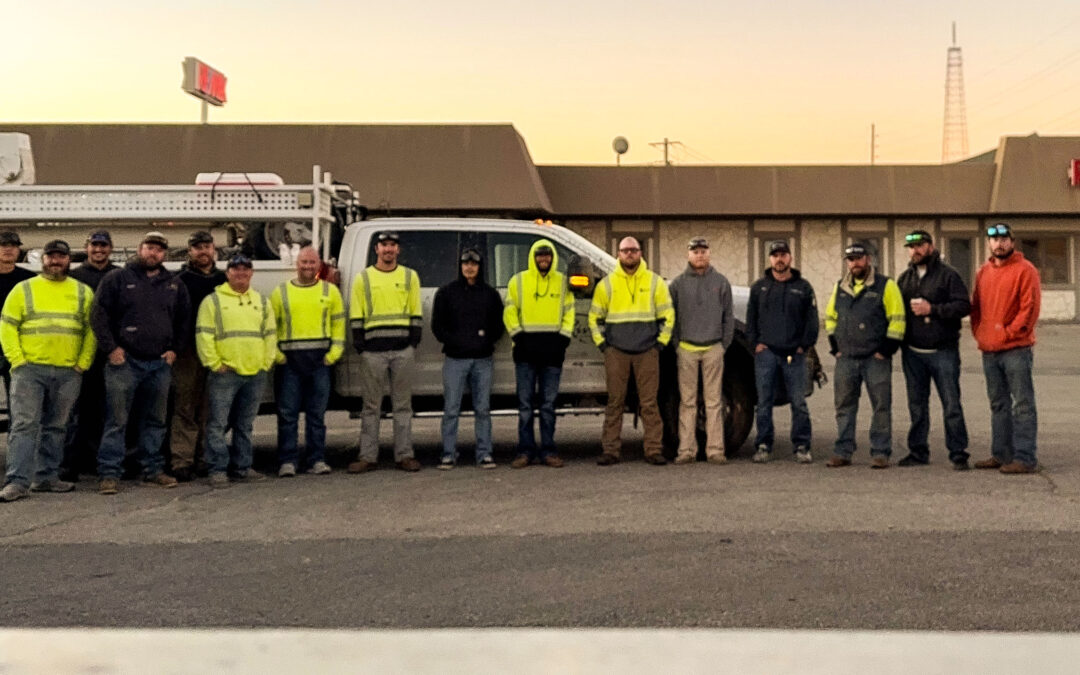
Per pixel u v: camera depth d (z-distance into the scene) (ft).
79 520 26.53
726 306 33.76
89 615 18.65
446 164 105.29
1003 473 31.12
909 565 21.04
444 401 33.76
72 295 30.78
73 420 33.12
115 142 103.76
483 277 35.12
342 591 19.93
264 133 105.50
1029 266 30.89
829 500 27.35
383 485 30.86
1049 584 19.75
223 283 32.55
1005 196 111.75
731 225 115.03
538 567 21.30
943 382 32.09
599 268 35.04
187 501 29.01
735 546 22.63
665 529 24.29
